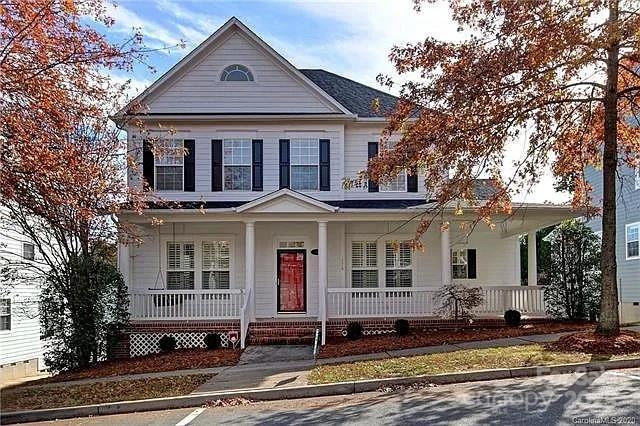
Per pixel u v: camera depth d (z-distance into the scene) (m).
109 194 14.77
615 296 12.92
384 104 20.56
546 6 11.87
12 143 10.90
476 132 13.06
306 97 19.89
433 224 19.27
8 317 20.69
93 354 16.16
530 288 18.52
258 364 13.53
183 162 19.50
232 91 19.84
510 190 14.71
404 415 7.86
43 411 9.59
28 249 20.38
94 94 13.22
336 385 10.02
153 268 19.66
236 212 17.69
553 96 13.52
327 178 19.80
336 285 19.80
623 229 26.45
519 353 11.93
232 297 18.17
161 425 8.29
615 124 13.24
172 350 17.16
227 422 8.19
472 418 7.47
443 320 17.80
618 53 12.98
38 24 10.84
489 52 12.59
